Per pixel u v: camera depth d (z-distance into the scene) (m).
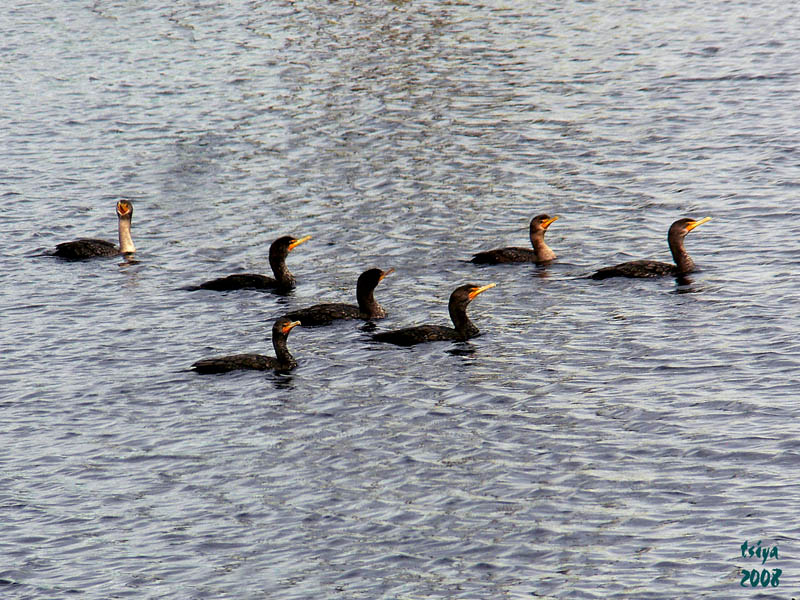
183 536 20.59
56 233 39.75
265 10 73.25
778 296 30.83
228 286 33.84
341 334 29.89
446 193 42.22
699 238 36.19
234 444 24.02
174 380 27.34
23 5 76.44
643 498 21.05
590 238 37.16
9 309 32.56
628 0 73.12
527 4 72.81
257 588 18.89
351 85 57.16
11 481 22.80
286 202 42.06
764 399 24.78
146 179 45.34
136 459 23.56
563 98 53.72
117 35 68.50
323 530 20.56
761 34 63.38
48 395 26.75
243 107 54.44
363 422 24.75
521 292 32.53
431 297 32.56
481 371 27.14
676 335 28.69
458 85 56.53
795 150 44.34
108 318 31.69
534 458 22.78
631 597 18.14
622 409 24.73
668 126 48.72
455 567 19.22
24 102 56.12
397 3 73.75
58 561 19.95
